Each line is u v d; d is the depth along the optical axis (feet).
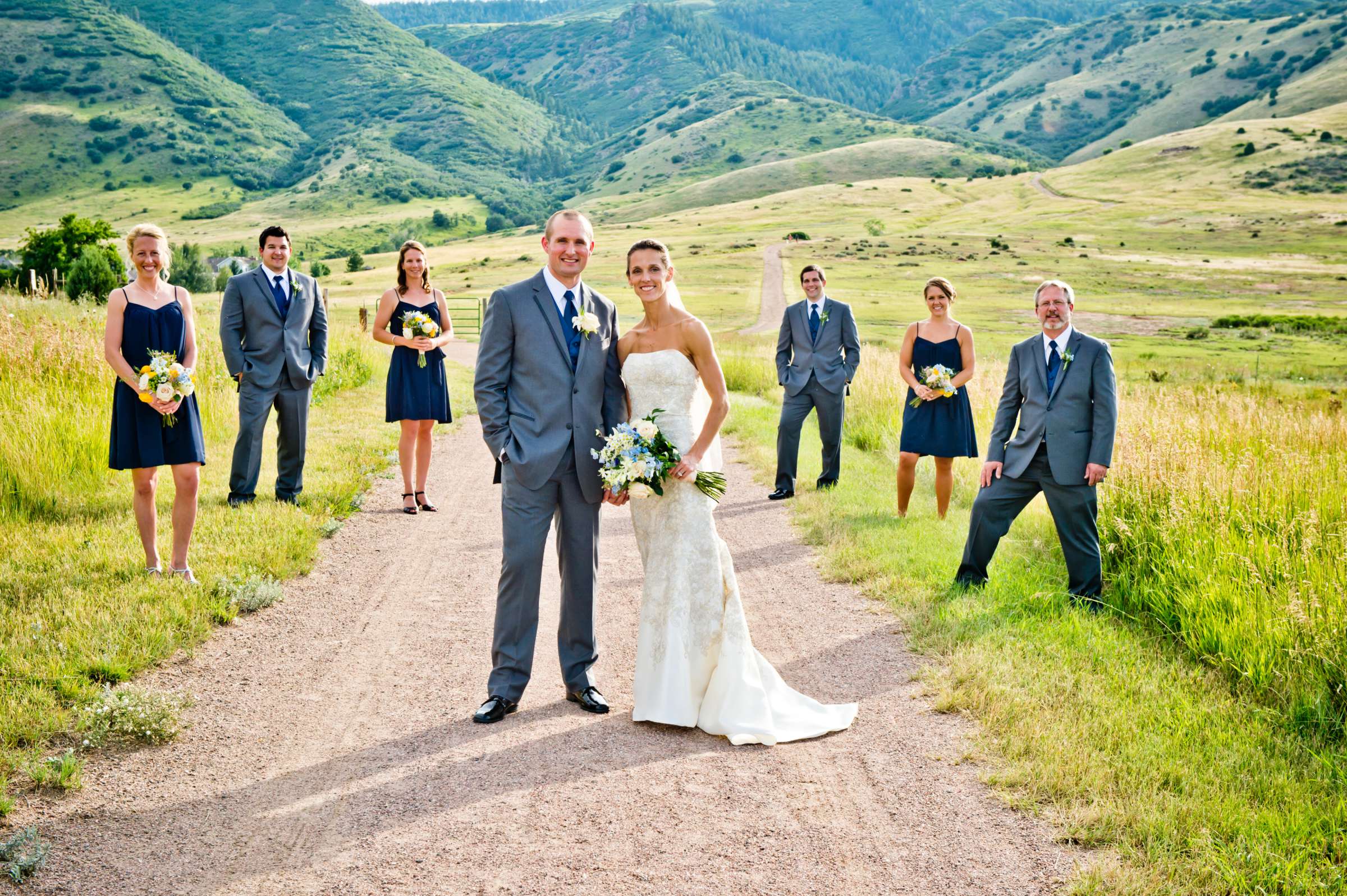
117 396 19.11
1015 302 237.86
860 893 10.04
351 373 52.47
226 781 12.29
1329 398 87.92
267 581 19.94
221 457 31.71
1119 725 13.62
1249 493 22.18
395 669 16.21
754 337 128.57
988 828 11.30
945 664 16.48
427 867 10.43
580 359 14.89
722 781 12.53
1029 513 27.50
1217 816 11.09
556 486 14.79
